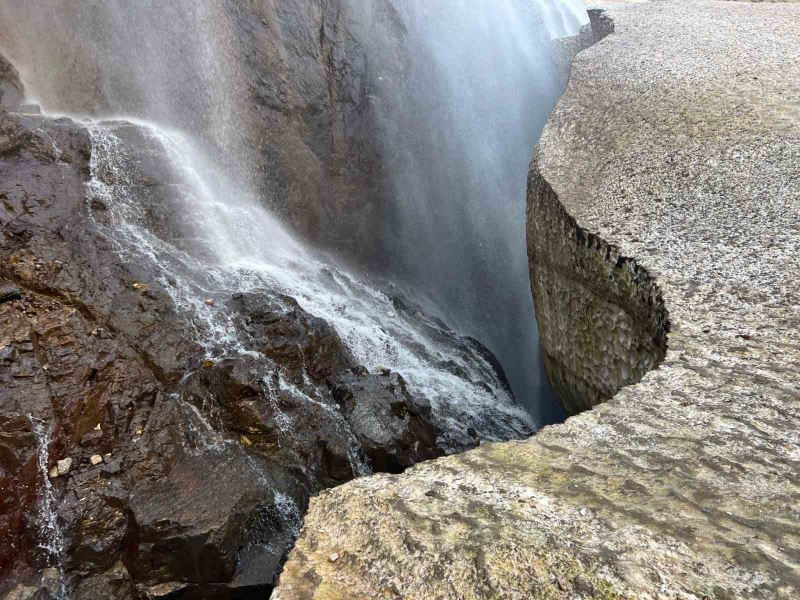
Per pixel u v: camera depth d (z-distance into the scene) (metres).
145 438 3.46
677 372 2.51
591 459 1.93
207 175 6.30
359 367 4.87
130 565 3.10
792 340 2.70
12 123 4.48
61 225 4.17
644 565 1.41
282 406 4.02
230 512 3.26
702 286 3.21
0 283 3.62
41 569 2.94
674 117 5.24
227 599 3.21
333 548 1.58
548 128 5.96
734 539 1.52
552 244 4.73
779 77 5.74
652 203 4.23
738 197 4.01
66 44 5.81
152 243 4.91
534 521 1.58
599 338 3.97
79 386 3.42
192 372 3.94
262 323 4.47
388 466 4.10
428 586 1.40
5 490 2.93
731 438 2.04
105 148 5.07
